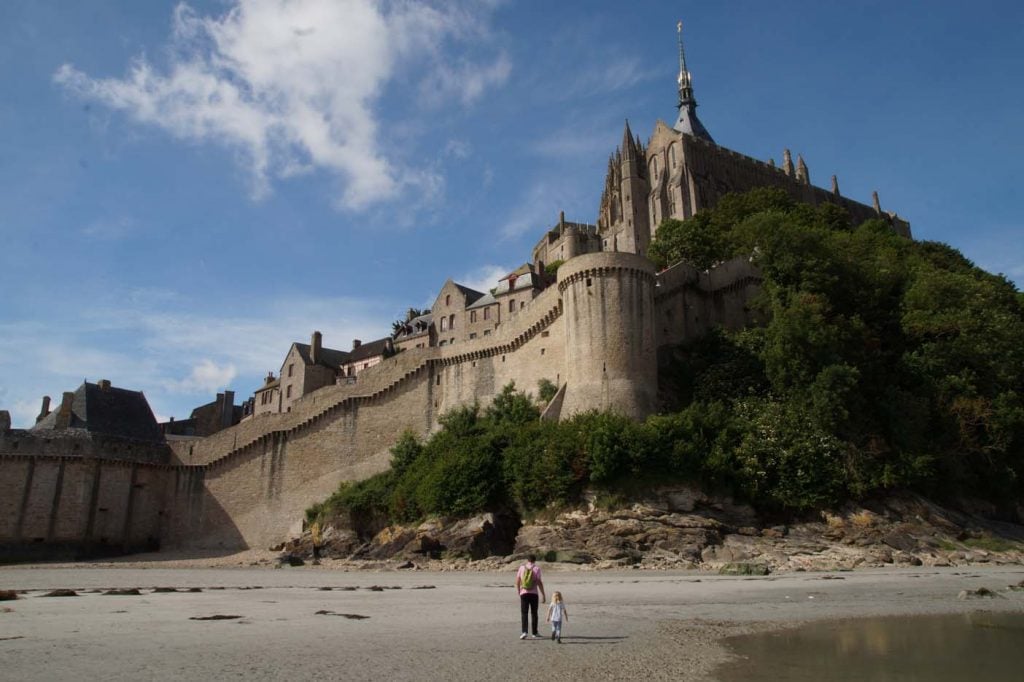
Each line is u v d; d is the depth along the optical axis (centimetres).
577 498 4809
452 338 9200
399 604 2622
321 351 10312
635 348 5438
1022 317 6769
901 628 2041
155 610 2384
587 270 5603
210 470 7425
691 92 13362
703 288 6650
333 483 6762
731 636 1908
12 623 2017
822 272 5953
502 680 1377
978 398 5259
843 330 5503
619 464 4716
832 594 2867
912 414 5159
